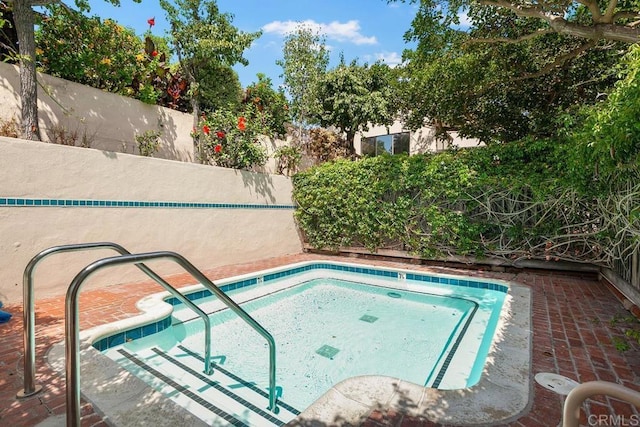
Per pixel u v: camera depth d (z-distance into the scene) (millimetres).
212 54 7992
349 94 12578
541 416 1950
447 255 7102
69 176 4828
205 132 7660
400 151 15922
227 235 7309
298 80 11750
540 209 6074
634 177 3559
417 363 3697
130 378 2439
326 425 1875
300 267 7383
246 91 10492
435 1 5328
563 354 2836
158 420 1965
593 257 5680
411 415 1962
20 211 4340
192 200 6602
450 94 7453
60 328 3393
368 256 8391
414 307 5578
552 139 6000
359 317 5141
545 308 4172
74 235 4875
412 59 8227
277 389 3088
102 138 6547
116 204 5383
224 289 5656
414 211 7328
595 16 3916
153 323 3875
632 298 4027
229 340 4203
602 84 6879
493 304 5457
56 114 5859
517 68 6781
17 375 2420
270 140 10445
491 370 2531
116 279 5359
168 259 1979
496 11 5773
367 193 7879
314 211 8828
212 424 2436
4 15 5547
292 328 4699
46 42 6043
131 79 7133
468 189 6629
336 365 3654
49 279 4621
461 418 1933
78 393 1541
